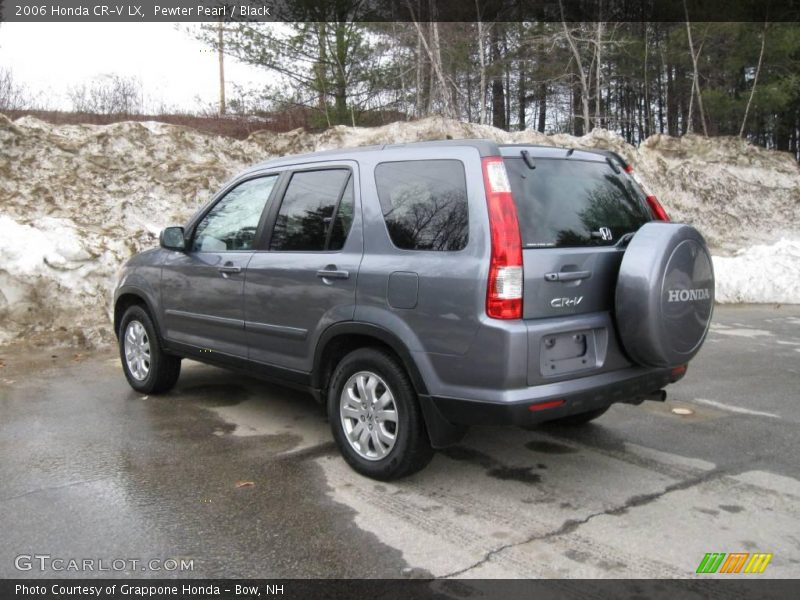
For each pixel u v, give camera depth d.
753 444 4.71
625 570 3.06
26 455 4.40
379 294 3.83
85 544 3.26
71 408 5.45
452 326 3.51
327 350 4.24
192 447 4.58
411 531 3.42
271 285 4.51
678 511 3.66
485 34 17.02
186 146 11.62
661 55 20.25
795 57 19.06
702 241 3.85
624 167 4.39
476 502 3.76
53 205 9.95
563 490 3.92
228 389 6.06
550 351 3.51
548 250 3.54
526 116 24.48
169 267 5.44
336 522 3.51
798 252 12.03
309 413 5.37
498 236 3.39
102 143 10.96
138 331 5.88
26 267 7.92
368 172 4.09
